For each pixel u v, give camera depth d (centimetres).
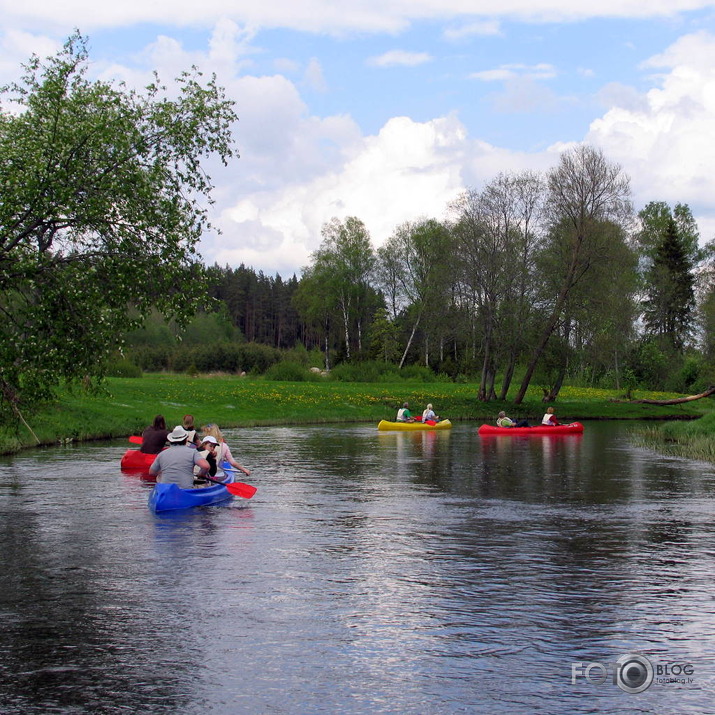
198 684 702
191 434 1844
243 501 1672
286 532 1336
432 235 8838
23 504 1608
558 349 5419
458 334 5600
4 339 1538
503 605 928
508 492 1841
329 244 9600
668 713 654
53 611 895
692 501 1711
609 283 5138
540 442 3438
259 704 664
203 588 988
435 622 866
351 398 5428
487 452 2923
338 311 9981
